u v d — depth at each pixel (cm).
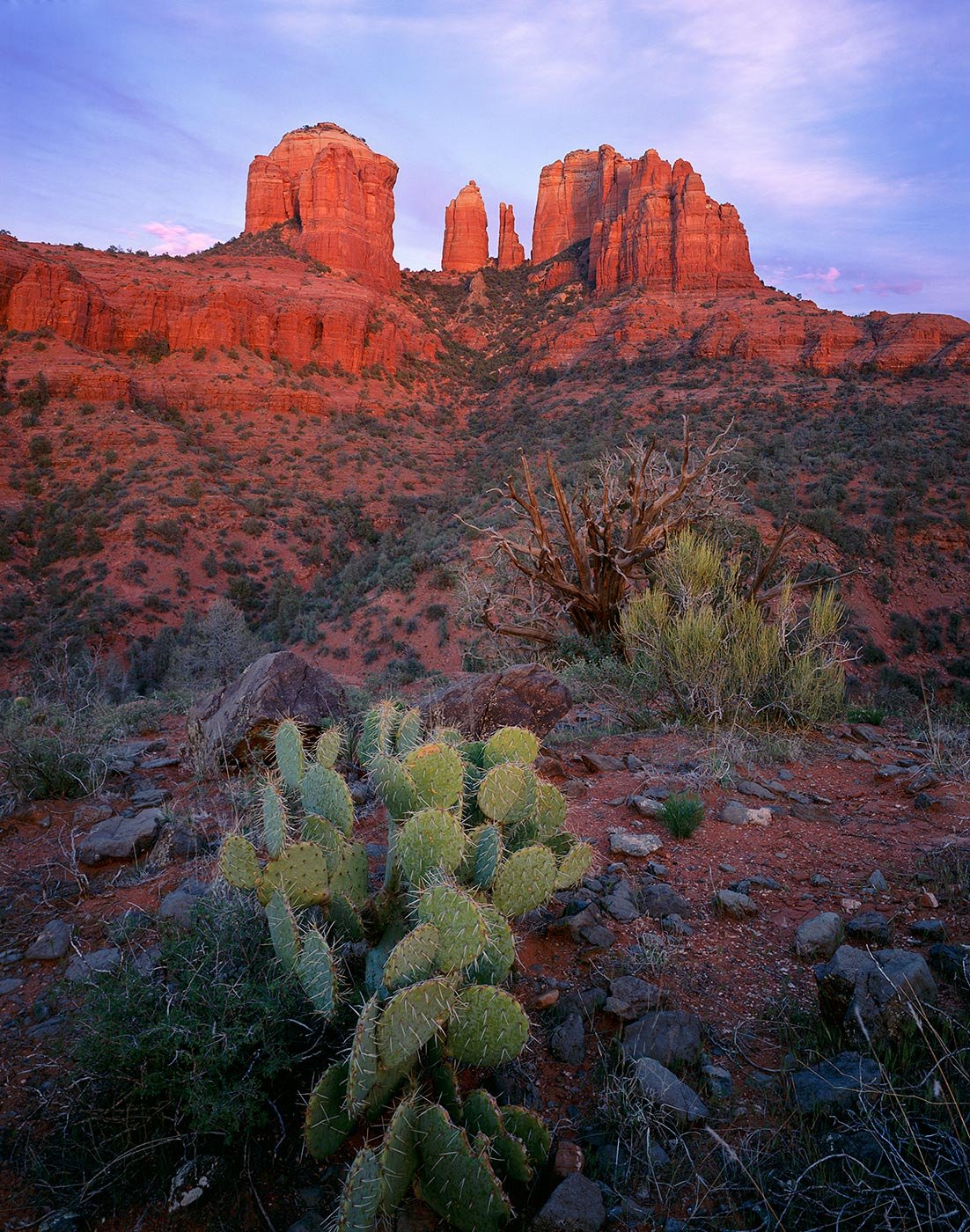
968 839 386
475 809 279
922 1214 177
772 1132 207
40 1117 212
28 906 322
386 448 6650
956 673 2741
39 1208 189
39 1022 251
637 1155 200
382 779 260
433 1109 182
